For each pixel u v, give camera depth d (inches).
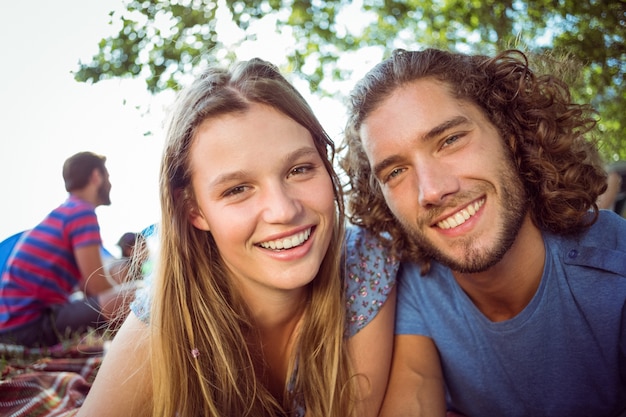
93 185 46.4
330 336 21.4
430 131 19.3
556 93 22.0
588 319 20.5
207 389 20.6
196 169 19.1
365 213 23.8
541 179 20.9
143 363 21.1
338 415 21.4
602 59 63.1
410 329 23.2
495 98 20.8
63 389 27.1
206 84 19.3
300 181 19.0
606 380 21.1
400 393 22.1
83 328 41.0
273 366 23.0
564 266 20.7
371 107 20.4
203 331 21.1
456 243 19.9
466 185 19.4
